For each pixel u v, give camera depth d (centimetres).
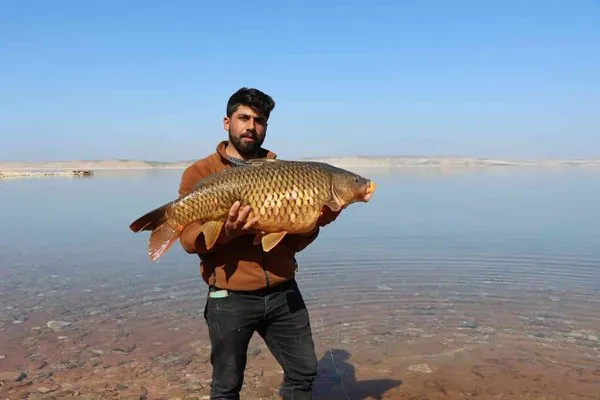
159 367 646
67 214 1977
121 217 1884
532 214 1867
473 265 1116
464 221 1717
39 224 1733
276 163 406
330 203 407
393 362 659
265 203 395
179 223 407
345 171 422
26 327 775
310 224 405
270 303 439
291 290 452
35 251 1300
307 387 463
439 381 607
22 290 962
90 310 854
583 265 1102
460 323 788
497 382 602
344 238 1422
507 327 771
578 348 695
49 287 982
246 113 444
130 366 648
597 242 1330
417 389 588
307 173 404
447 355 678
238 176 397
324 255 1217
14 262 1180
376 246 1311
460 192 2889
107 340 729
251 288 429
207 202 399
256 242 417
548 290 942
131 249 1325
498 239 1385
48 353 682
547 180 4034
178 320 811
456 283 990
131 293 947
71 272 1091
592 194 2678
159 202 2378
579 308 848
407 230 1546
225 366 442
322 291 947
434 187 3319
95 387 590
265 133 459
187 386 595
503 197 2555
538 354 677
